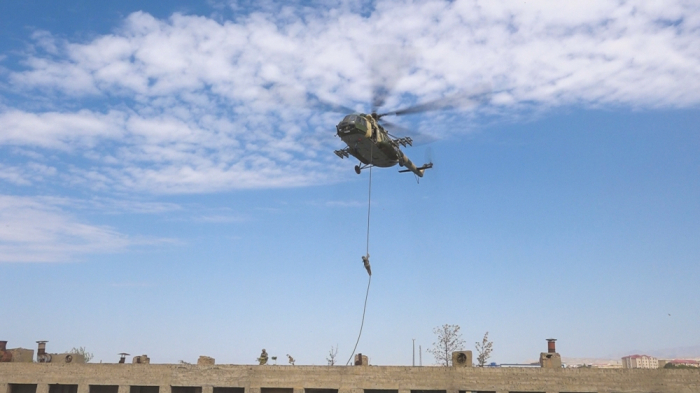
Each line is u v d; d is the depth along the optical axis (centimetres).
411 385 3256
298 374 3378
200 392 3506
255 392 3388
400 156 3994
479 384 3189
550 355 3225
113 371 3553
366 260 3584
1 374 3628
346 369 3334
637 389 3059
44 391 3569
